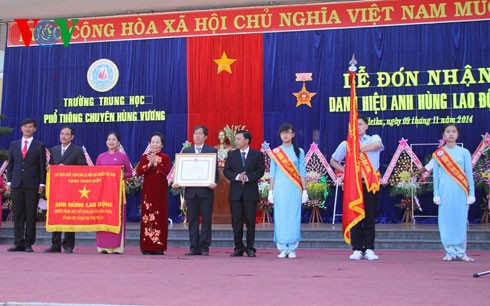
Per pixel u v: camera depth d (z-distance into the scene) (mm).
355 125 7602
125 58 13953
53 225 8234
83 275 5543
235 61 13438
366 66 12875
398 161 12523
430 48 12680
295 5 13281
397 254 8656
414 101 12656
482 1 12562
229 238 10344
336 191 12562
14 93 14312
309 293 4488
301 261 7121
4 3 13375
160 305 3986
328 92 12992
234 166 8016
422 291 4609
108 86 13961
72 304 4004
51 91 14203
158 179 8234
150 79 13789
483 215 12172
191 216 8156
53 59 14250
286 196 7746
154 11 13898
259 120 13195
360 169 7512
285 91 13164
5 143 14195
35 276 5453
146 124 13742
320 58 13094
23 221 8477
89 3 13414
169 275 5555
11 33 14469
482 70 12438
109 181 8266
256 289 4688
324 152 12906
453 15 12648
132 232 10922
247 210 7969
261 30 13391
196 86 13547
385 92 12773
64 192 8273
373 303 4066
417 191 12289
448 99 12523
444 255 8453
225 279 5281
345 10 13062
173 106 13633
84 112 14031
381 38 12875
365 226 7531
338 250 9625
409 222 12469
